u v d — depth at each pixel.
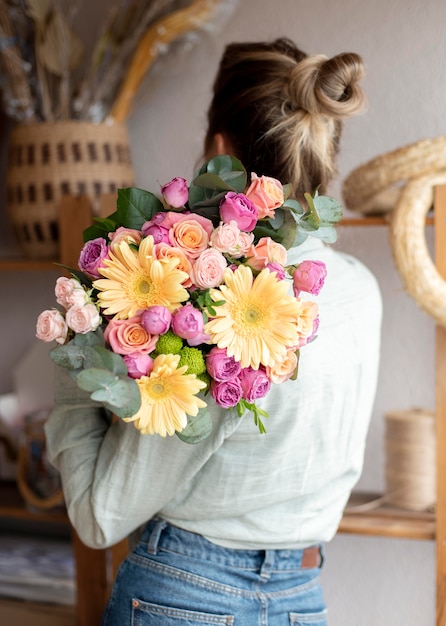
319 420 1.09
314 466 1.12
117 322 0.87
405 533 1.69
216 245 0.89
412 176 1.56
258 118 1.15
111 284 0.88
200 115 2.06
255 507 1.12
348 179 1.67
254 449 1.08
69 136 1.92
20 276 2.29
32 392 2.16
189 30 1.96
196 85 2.05
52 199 1.92
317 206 0.97
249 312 0.89
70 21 2.01
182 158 2.09
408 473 1.81
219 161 0.95
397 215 1.55
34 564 2.12
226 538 1.14
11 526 2.38
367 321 1.19
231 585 1.15
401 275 1.56
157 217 0.93
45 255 1.99
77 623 1.93
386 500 1.85
